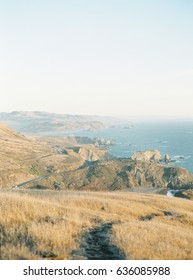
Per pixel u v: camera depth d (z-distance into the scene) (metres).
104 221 20.72
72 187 191.25
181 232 19.95
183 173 199.62
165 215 28.20
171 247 15.84
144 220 24.67
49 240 14.72
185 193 118.62
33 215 19.02
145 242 16.11
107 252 14.49
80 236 16.47
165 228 20.16
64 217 19.44
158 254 14.48
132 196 38.44
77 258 13.37
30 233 15.23
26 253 12.62
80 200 27.64
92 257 13.70
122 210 26.48
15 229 15.88
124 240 15.66
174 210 30.84
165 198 41.56
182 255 15.11
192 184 189.38
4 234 15.05
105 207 26.39
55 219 18.70
